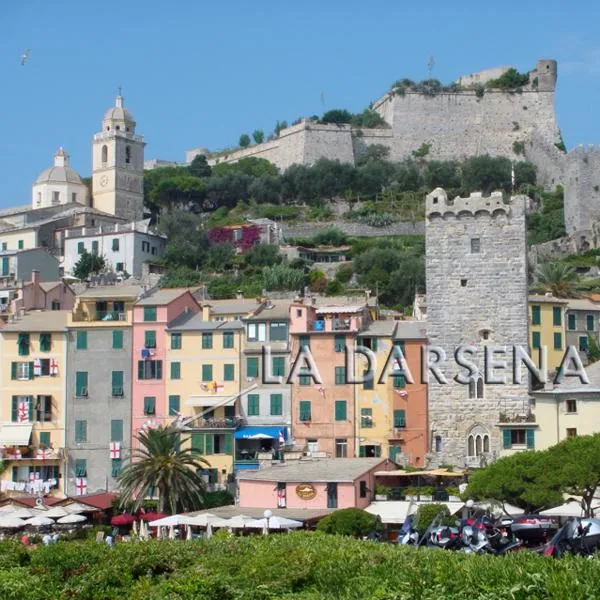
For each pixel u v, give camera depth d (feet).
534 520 379.76
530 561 219.82
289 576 254.06
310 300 645.51
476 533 321.73
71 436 606.96
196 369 603.26
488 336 576.61
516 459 447.01
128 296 627.46
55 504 531.91
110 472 599.98
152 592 256.93
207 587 255.91
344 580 243.81
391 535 472.03
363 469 520.01
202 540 291.99
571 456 436.76
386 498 517.14
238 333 602.85
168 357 606.55
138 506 519.19
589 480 425.28
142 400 604.90
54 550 281.54
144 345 609.42
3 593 263.90
